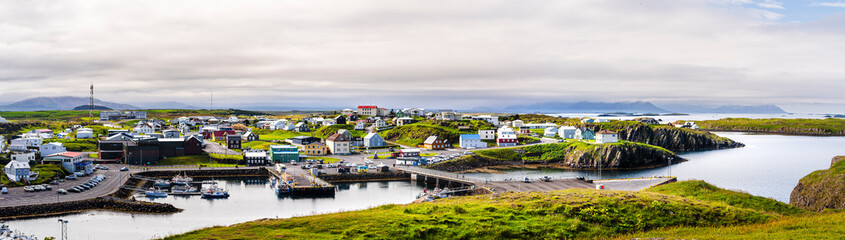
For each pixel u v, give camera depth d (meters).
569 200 68.19
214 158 170.38
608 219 60.59
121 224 91.50
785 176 156.25
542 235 56.12
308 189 123.94
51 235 83.75
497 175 164.38
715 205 68.19
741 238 49.88
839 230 50.31
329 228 57.22
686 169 178.00
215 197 117.31
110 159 161.88
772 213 67.94
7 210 94.75
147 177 139.50
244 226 58.66
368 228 56.84
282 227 57.94
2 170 125.06
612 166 185.25
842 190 86.38
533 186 120.94
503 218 61.44
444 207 67.00
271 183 138.12
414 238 54.56
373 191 130.38
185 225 91.25
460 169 174.12
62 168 132.12
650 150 193.12
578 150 191.75
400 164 166.50
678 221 60.69
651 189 90.94
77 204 101.88
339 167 154.12
